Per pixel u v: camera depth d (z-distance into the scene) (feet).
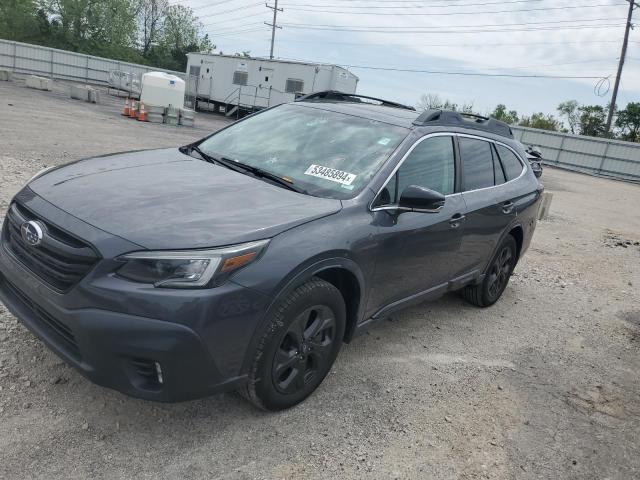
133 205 9.37
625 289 24.30
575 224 40.47
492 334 16.43
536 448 11.03
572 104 168.04
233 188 10.69
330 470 9.32
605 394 13.85
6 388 9.95
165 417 9.92
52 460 8.50
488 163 16.08
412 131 13.19
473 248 15.24
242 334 8.82
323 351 10.72
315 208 10.39
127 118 73.20
